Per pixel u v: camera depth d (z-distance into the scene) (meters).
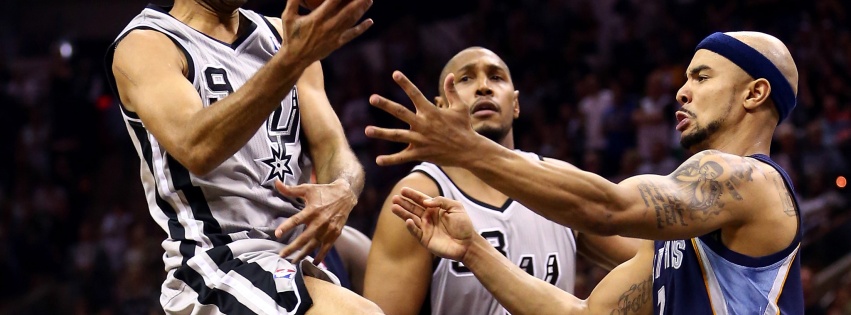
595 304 3.21
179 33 2.91
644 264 3.24
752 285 2.86
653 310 3.15
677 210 2.70
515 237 3.81
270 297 2.71
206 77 2.90
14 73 12.75
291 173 3.05
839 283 6.66
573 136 9.39
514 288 3.12
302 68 2.50
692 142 3.08
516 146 9.95
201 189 2.87
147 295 8.95
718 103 3.02
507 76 4.00
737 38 3.04
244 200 2.92
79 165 11.49
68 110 11.59
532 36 10.89
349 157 3.12
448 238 3.05
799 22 9.62
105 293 9.67
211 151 2.59
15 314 9.61
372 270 3.78
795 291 2.95
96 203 11.16
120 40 2.87
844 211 7.45
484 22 11.30
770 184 2.88
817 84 9.01
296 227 3.01
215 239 2.85
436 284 3.78
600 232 2.65
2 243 10.35
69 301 9.64
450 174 3.87
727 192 2.78
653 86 9.02
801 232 2.94
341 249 4.27
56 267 10.45
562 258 3.91
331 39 2.46
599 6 11.18
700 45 3.13
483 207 3.81
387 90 10.95
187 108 2.69
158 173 2.89
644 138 8.70
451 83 2.48
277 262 2.82
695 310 2.94
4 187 11.27
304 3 2.69
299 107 3.19
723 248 2.90
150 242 9.52
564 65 10.53
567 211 2.60
